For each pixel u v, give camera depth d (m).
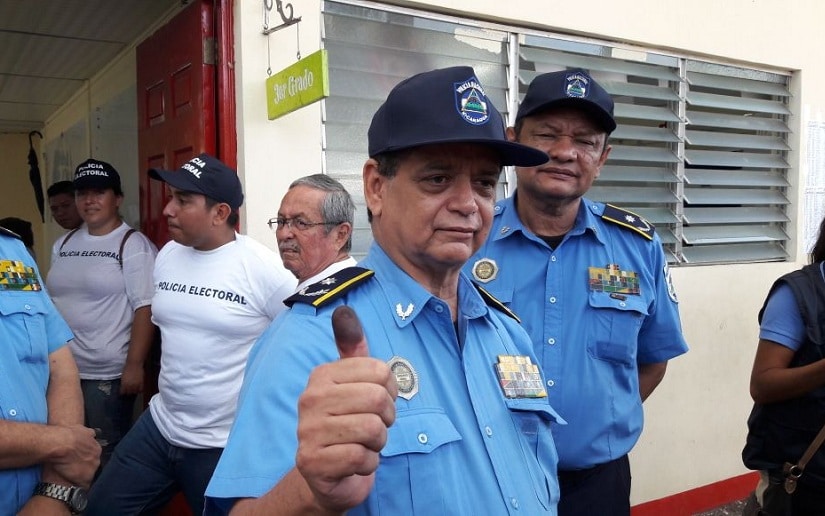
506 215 2.19
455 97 1.12
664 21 3.79
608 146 2.12
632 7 3.67
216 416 2.37
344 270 1.22
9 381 1.60
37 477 1.63
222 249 2.42
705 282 4.02
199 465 2.39
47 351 1.77
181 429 2.39
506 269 2.12
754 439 2.22
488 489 1.12
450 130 1.10
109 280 3.11
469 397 1.18
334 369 0.81
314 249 2.39
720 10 4.04
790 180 4.49
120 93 4.29
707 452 4.05
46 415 1.72
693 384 3.98
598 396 2.02
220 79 2.68
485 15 3.18
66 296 3.17
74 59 4.49
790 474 2.09
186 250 2.49
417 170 1.15
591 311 2.06
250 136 2.62
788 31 4.37
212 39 2.73
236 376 2.38
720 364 4.09
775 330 2.13
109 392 3.15
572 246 2.13
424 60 3.07
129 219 4.13
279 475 0.94
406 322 1.16
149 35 3.68
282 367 1.02
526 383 1.32
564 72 1.93
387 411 0.80
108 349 3.13
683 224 4.00
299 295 1.15
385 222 1.21
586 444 1.99
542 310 2.07
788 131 4.45
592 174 2.02
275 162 2.67
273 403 0.99
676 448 3.93
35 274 1.79
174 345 2.39
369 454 0.78
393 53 2.99
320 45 2.76
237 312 2.35
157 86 3.27
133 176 4.05
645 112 3.76
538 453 1.31
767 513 2.18
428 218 1.15
